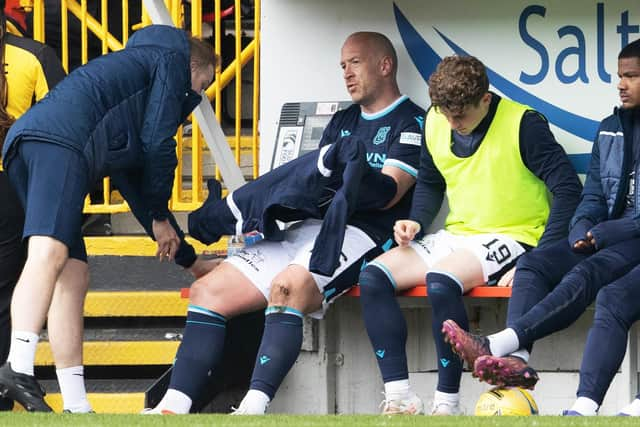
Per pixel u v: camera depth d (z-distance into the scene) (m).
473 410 21.94
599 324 17.97
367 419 15.70
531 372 18.11
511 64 22.67
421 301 21.47
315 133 23.02
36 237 18.02
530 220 20.62
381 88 21.84
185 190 26.86
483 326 21.73
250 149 27.23
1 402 20.78
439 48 22.84
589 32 22.47
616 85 22.42
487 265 19.91
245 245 21.52
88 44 27.80
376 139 21.70
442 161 20.81
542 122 20.47
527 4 22.61
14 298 18.00
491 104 20.59
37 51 21.98
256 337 22.12
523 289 19.08
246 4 27.92
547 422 15.28
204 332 20.05
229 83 28.84
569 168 20.27
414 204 20.95
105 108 18.66
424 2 22.84
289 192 20.22
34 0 26.16
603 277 18.69
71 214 18.16
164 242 20.16
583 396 17.73
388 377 19.69
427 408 22.00
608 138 20.00
